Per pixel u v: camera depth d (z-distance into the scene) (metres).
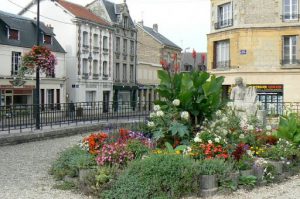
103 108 22.69
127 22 52.91
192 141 9.00
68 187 7.63
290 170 9.24
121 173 7.24
